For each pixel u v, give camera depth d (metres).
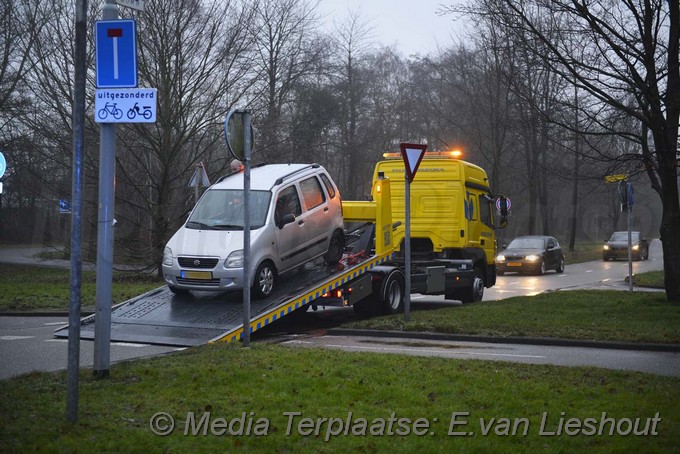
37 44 45.44
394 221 36.88
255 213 26.70
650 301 32.78
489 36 61.44
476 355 21.25
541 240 67.00
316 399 13.72
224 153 54.56
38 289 41.03
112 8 14.76
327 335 26.11
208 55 48.09
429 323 26.56
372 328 26.25
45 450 10.41
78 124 11.62
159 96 47.47
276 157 52.41
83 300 36.16
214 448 10.82
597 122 30.52
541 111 31.39
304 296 25.92
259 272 25.58
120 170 48.56
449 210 36.53
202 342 21.83
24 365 19.34
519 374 16.53
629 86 29.61
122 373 15.95
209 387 14.58
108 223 15.49
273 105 53.31
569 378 16.17
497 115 66.94
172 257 25.97
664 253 32.56
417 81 90.44
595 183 43.00
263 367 16.52
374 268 30.95
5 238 83.06
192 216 27.17
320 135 79.00
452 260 36.34
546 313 29.98
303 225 28.11
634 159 30.58
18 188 67.38
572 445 11.41
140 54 46.88
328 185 30.39
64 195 50.25
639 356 21.45
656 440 11.67
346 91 85.94
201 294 26.72
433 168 36.69
